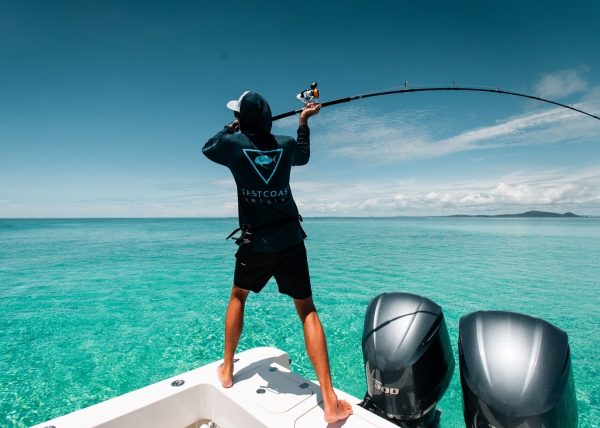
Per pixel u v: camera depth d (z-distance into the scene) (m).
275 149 1.59
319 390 1.55
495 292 7.18
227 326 1.60
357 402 1.60
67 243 19.75
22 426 2.79
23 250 15.77
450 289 7.46
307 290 1.60
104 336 4.75
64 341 4.57
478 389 1.26
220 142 1.59
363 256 13.05
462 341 1.44
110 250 15.80
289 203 1.62
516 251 14.53
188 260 12.31
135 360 4.00
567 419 1.20
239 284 1.60
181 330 4.98
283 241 1.54
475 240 20.39
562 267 10.27
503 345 1.32
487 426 1.22
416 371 1.52
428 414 1.61
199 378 1.62
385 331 1.64
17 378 3.57
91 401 3.16
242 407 1.42
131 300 6.69
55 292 7.38
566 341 1.34
